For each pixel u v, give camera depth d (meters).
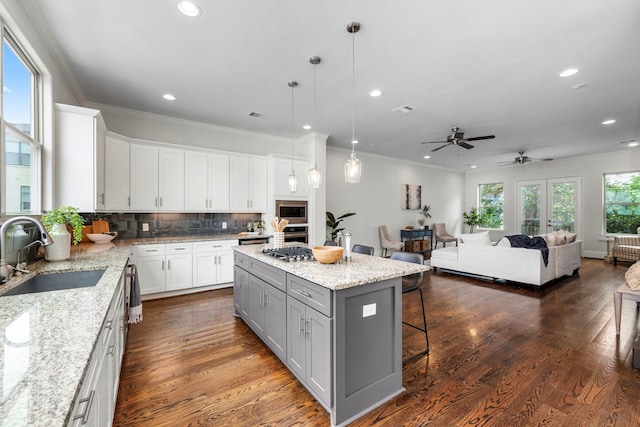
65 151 2.61
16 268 1.71
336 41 2.42
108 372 1.34
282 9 2.04
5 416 0.55
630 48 2.51
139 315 2.58
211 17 2.12
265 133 5.19
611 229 6.88
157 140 4.23
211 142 4.70
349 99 3.65
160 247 3.79
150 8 2.02
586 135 5.33
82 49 2.52
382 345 1.85
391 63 2.77
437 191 8.89
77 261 2.21
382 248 7.40
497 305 3.64
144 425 1.61
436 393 1.92
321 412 1.75
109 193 3.41
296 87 3.29
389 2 1.96
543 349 2.49
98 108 3.75
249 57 2.67
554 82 3.17
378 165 7.42
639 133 5.16
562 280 4.92
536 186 8.12
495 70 2.91
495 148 6.46
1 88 1.78
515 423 1.64
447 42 2.43
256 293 2.64
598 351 2.45
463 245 5.12
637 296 2.68
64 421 0.55
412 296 4.02
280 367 2.23
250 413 1.73
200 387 1.97
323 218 5.30
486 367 2.21
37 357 0.79
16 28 1.86
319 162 5.23
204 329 2.92
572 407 1.76
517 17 2.11
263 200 4.92
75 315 1.13
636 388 1.93
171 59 2.70
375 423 1.66
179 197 4.12
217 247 4.23
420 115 4.25
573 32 2.28
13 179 2.02
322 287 1.68
